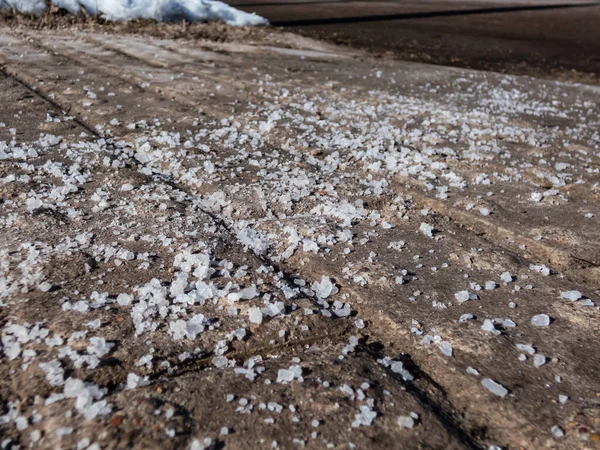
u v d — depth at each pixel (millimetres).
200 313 1741
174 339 1618
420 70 6332
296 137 3545
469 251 2270
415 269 2104
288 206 2541
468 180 3023
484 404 1484
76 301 1759
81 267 1943
